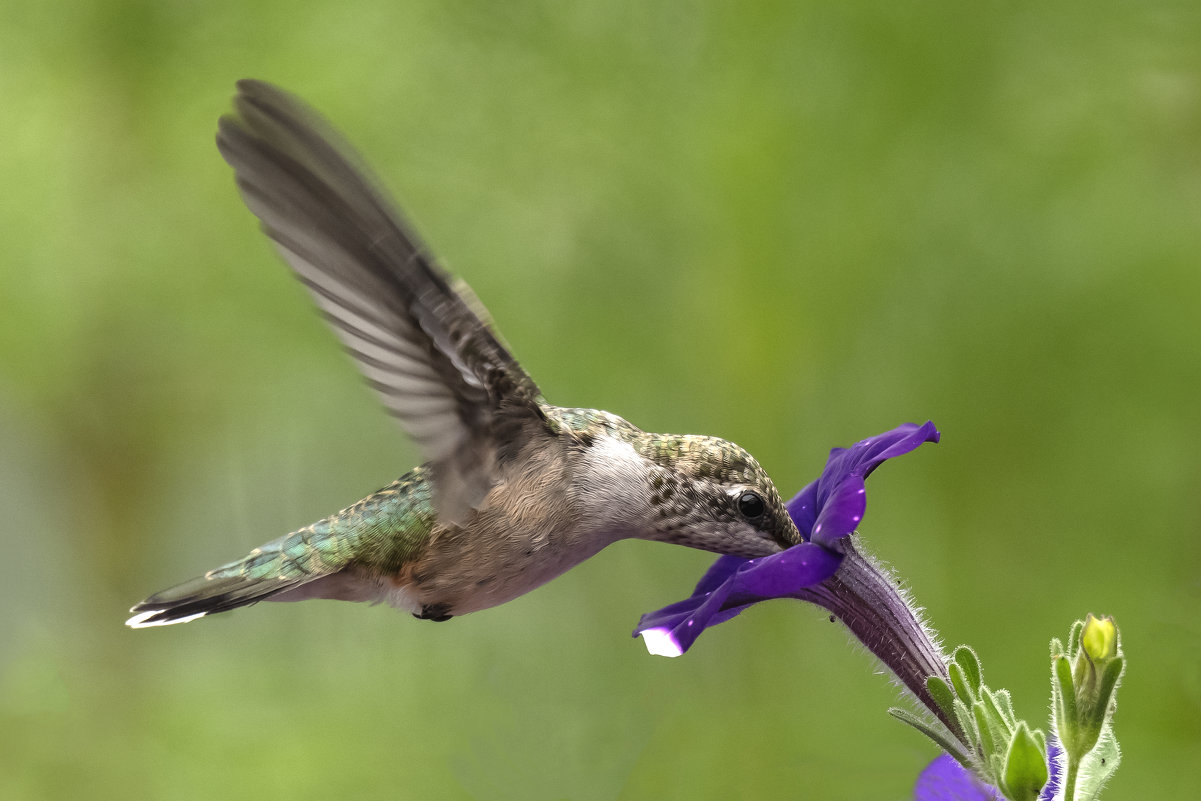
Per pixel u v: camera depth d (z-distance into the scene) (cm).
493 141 1193
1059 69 1120
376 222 477
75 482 1270
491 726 1158
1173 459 1098
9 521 1284
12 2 1221
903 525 1138
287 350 1259
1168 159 1119
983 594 1105
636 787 1099
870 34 1122
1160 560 1091
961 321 1128
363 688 1219
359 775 1159
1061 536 1108
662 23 1161
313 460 1355
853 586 539
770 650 1099
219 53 1230
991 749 462
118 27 1230
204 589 575
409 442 497
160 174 1243
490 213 1210
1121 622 1071
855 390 1138
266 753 1175
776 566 481
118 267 1230
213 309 1243
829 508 500
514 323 1205
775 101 1139
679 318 1162
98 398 1254
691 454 586
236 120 457
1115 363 1107
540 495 568
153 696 1222
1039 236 1122
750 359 1117
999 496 1120
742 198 1131
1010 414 1119
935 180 1137
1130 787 1014
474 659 1211
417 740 1180
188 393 1272
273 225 463
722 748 1083
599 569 1211
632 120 1166
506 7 1181
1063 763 473
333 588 592
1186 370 1093
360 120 1206
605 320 1180
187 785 1161
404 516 579
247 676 1234
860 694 1072
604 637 1194
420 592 584
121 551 1272
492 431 537
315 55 1212
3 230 1229
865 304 1132
